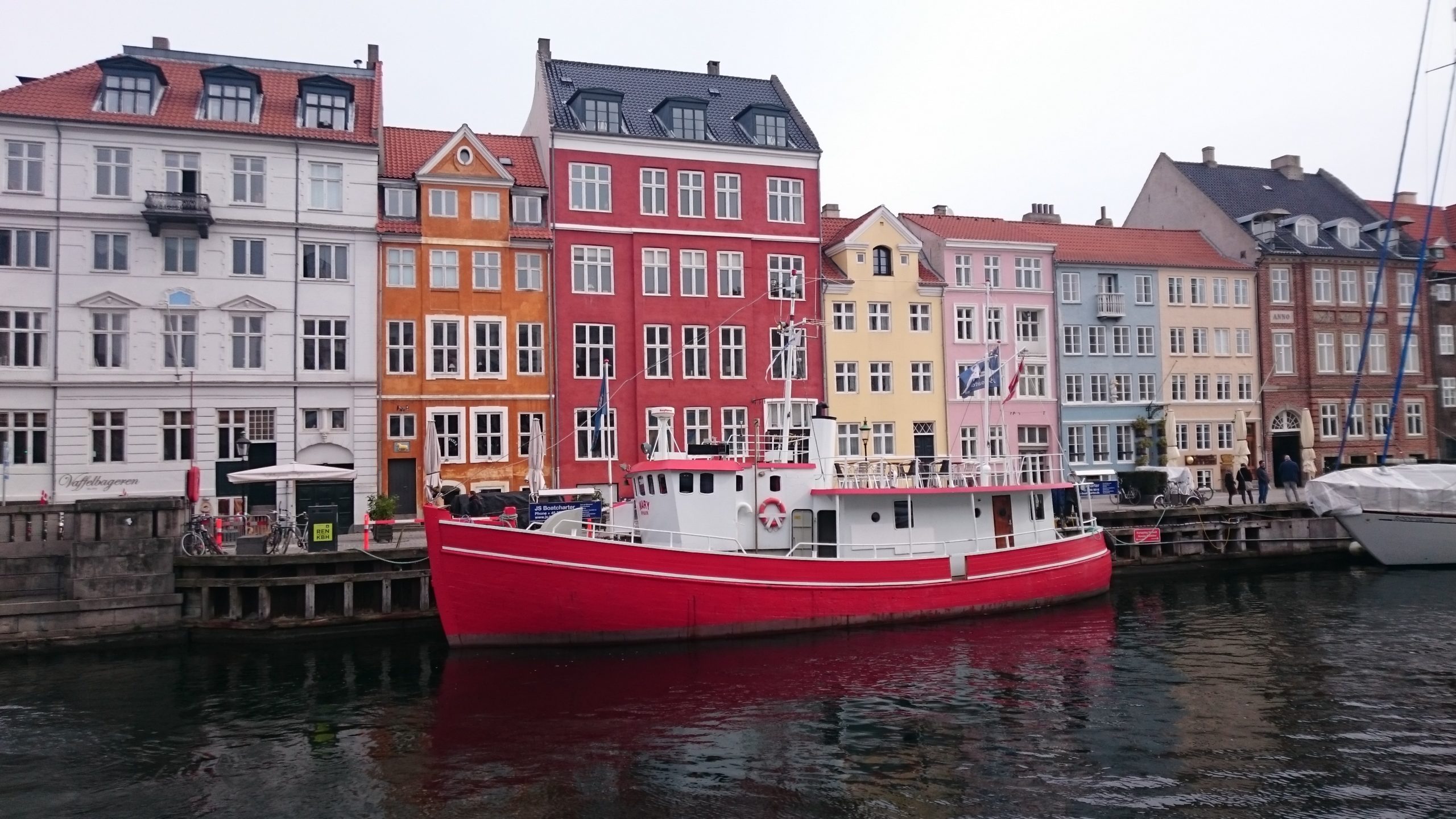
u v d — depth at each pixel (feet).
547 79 129.29
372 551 77.97
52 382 102.27
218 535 81.00
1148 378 151.23
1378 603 85.61
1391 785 41.39
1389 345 164.66
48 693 59.11
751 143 132.46
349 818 39.40
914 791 41.55
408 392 114.11
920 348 139.33
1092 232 158.10
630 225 124.98
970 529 79.82
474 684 58.70
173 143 107.34
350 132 115.44
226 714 54.13
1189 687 57.82
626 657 64.64
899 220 139.33
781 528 74.08
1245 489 119.55
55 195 103.81
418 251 116.16
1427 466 106.63
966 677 60.39
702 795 41.24
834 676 60.59
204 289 107.76
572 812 39.68
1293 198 172.76
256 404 108.58
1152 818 38.40
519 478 117.80
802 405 130.52
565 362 120.47
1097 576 88.43
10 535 71.10
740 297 129.49
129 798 41.83
